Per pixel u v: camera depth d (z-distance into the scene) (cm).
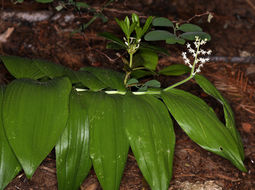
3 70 86
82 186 65
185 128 59
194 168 71
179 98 62
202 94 87
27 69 64
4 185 54
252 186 68
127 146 57
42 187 65
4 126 53
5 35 101
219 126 60
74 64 93
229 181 69
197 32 61
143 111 58
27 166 52
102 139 56
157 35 61
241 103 87
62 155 56
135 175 68
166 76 91
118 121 58
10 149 55
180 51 102
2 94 58
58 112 55
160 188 55
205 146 58
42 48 98
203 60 62
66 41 101
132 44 63
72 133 57
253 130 81
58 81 59
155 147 56
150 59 72
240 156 59
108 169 55
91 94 61
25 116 54
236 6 149
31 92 56
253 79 97
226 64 104
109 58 95
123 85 65
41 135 54
